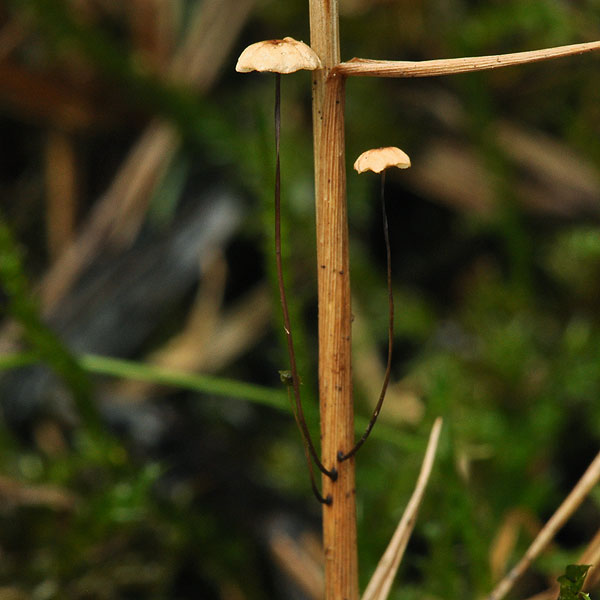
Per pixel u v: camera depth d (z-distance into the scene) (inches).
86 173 18.4
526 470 13.3
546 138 17.8
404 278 18.0
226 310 17.3
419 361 16.7
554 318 17.1
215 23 18.3
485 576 12.0
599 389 14.1
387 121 17.5
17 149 18.5
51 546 12.5
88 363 12.3
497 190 16.8
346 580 10.7
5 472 13.2
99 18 18.2
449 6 18.1
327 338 10.6
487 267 18.1
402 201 18.1
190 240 17.2
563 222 17.3
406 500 12.5
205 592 12.5
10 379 15.1
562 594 10.8
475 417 14.3
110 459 12.4
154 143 18.1
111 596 12.3
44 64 17.5
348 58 18.1
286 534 12.4
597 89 17.6
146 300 16.8
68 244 18.0
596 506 13.2
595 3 17.3
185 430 13.7
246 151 16.7
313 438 11.8
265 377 17.0
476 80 16.2
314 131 10.5
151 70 17.9
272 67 10.2
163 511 12.3
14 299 12.0
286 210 11.7
